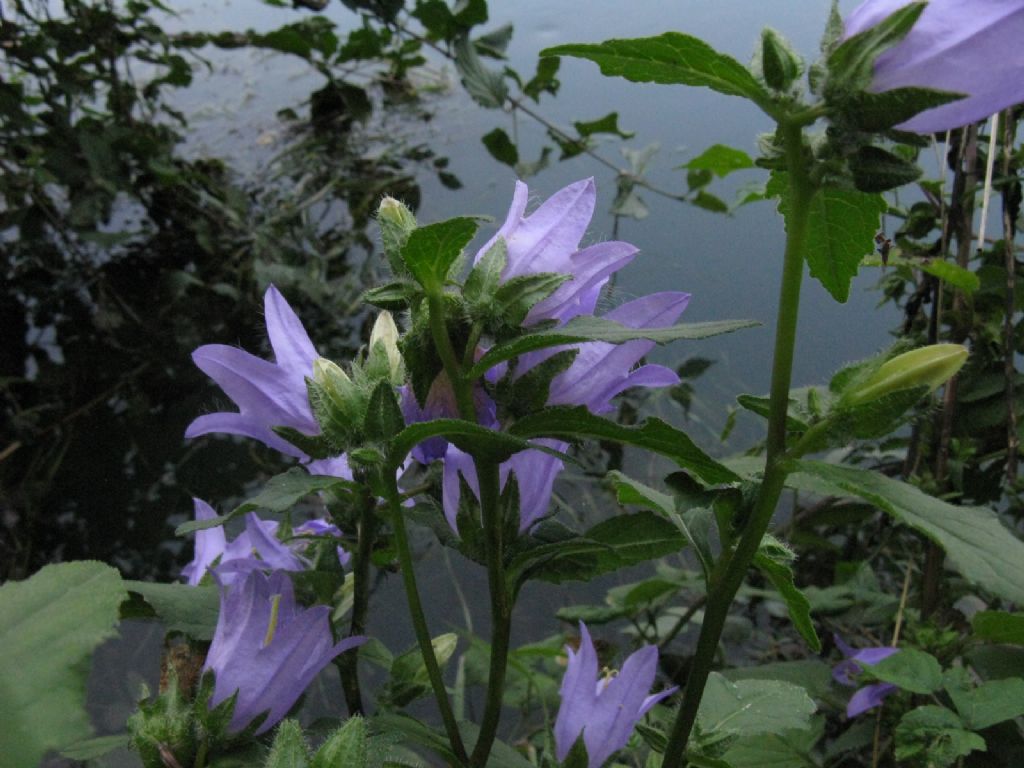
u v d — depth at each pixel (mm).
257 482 821
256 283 981
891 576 710
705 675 289
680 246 1002
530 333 255
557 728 340
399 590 717
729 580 275
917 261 545
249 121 1271
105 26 1072
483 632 682
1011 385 587
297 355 293
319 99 1296
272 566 364
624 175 1032
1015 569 225
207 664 283
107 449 841
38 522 767
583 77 1346
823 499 663
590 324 251
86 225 1013
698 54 245
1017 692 435
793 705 404
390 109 1317
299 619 281
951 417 584
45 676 183
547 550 290
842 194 284
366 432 262
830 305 914
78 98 1074
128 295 1000
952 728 432
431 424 243
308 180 1151
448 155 1195
